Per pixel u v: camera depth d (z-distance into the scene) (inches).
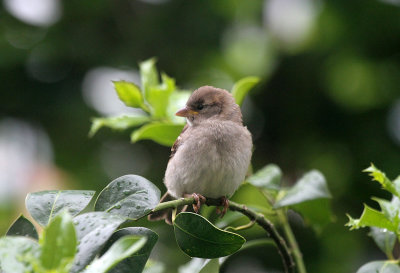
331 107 459.8
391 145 441.7
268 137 468.4
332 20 447.8
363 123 451.8
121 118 282.8
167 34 462.6
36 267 115.9
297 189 256.2
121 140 455.2
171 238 396.5
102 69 460.1
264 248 423.5
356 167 440.8
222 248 184.1
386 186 198.1
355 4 444.1
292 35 451.8
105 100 453.7
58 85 457.7
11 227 161.6
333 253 417.1
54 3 458.6
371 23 447.5
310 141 458.9
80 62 458.9
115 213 170.7
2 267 122.3
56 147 449.7
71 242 118.7
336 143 454.3
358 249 417.1
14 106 454.9
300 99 462.6
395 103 449.1
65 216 120.3
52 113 451.8
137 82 456.4
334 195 438.9
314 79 459.2
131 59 460.4
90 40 461.7
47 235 118.9
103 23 466.6
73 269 139.2
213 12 457.1
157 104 285.7
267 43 454.9
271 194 275.9
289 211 422.9
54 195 169.9
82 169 445.7
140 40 463.5
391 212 196.5
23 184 420.8
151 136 286.8
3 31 448.5
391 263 213.9
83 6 458.0
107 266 122.0
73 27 462.3
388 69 456.4
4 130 450.0
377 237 226.7
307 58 458.0
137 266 168.2
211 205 290.7
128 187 176.1
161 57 463.5
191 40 461.4
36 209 165.2
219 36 458.6
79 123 448.8
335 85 454.9
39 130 454.0
